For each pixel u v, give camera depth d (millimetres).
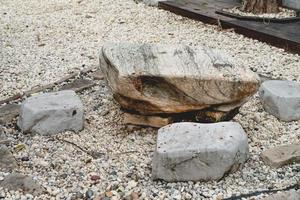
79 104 4109
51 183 3500
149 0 7734
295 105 4211
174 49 4027
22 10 7699
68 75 5148
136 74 3777
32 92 4793
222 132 3557
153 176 3473
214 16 6676
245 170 3580
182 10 7117
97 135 4070
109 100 4586
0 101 4609
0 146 3873
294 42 5645
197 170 3430
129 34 6410
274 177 3514
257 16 6727
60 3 8094
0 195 3354
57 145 3920
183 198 3326
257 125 4199
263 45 5918
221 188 3408
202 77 3791
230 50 5797
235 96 3877
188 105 3896
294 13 7055
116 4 7918
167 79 3775
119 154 3818
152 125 4047
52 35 6418
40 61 5566
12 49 5938
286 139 3996
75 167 3672
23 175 3510
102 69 4074
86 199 3344
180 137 3533
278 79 4984
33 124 4016
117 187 3443
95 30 6594
